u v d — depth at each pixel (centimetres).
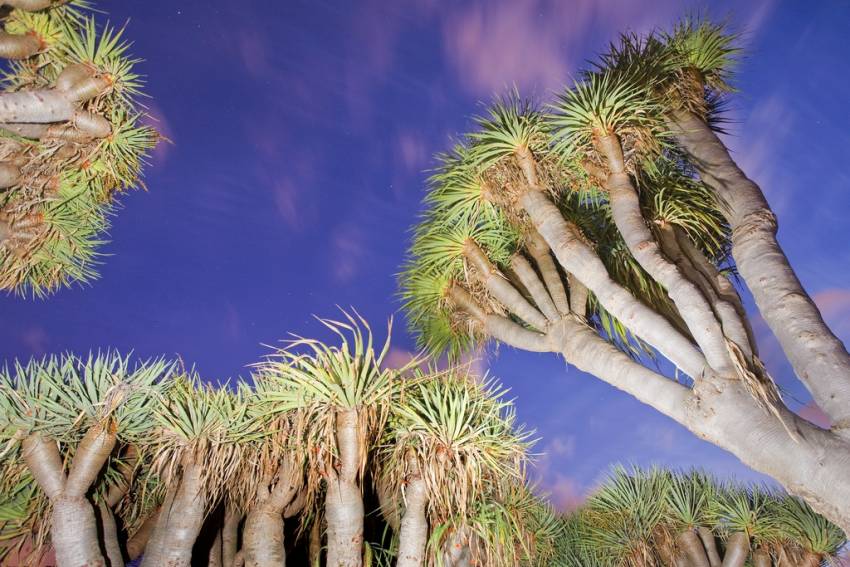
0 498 374
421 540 348
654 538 636
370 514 457
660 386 406
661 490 666
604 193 532
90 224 564
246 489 395
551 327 498
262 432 376
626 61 599
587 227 590
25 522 370
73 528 324
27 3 405
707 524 644
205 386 412
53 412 346
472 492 375
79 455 335
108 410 347
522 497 443
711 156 543
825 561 599
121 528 434
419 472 357
